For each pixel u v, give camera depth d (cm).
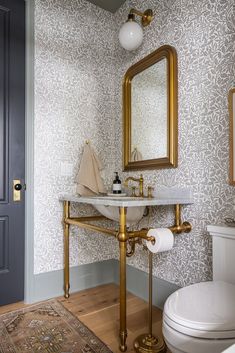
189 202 158
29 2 192
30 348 133
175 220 163
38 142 193
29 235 188
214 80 148
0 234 181
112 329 152
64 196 193
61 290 201
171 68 172
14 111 187
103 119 228
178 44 171
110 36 234
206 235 152
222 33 145
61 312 172
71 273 208
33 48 192
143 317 167
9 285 183
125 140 216
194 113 160
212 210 149
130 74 212
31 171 189
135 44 189
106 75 231
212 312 92
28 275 187
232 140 138
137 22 206
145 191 196
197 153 158
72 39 212
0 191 182
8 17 187
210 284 118
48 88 199
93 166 210
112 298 195
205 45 154
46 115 197
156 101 188
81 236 214
